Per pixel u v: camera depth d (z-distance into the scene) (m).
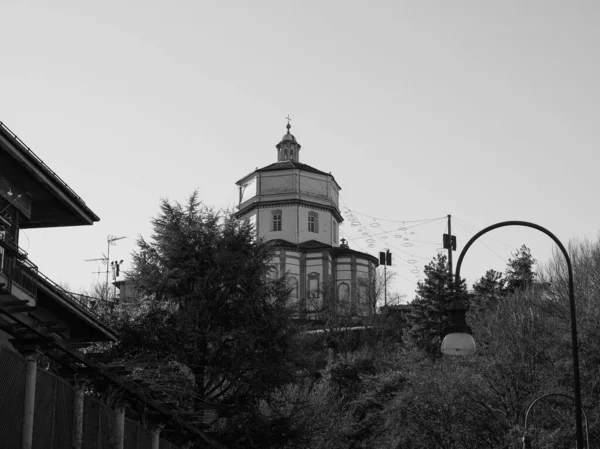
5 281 26.39
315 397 53.56
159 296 39.78
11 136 25.58
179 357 38.31
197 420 32.06
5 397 19.52
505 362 49.59
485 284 91.00
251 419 38.06
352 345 84.38
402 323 90.88
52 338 20.97
